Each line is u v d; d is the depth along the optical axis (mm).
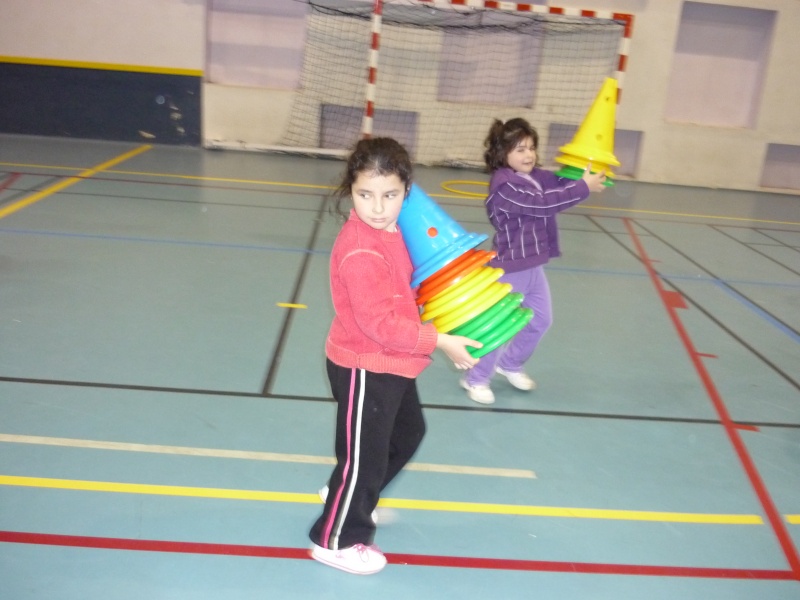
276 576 1847
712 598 1887
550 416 2826
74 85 8648
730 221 7152
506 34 8914
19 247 4430
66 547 1885
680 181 9297
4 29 8391
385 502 2195
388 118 9180
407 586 1849
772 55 8844
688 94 9258
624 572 1961
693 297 4508
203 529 2002
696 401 3053
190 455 2350
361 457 1745
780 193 9289
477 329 1758
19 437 2371
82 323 3369
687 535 2141
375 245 1645
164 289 3916
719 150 9172
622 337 3748
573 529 2129
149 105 8797
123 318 3471
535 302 2838
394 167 1574
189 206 5867
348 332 1713
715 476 2471
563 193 2596
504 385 3090
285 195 6559
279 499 2162
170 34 8570
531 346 2939
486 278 1787
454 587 1857
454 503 2215
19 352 3006
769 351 3680
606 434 2713
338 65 8906
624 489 2354
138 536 1950
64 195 5887
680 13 8664
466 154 9172
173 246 4723
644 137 9094
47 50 8508
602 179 2662
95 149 8242
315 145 9117
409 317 1735
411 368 1722
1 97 8625
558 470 2439
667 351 3598
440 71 9047
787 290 4801
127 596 1733
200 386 2832
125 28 8508
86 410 2578
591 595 1865
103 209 5539
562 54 8922
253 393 2809
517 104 9188
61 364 2928
